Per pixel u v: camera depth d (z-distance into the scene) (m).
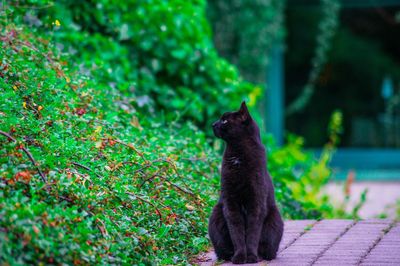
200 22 12.52
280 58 21.83
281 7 20.42
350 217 12.02
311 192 13.04
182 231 7.50
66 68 9.50
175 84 11.95
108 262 5.90
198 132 10.45
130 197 7.21
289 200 10.86
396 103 22.61
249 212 7.10
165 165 8.40
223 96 11.88
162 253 6.93
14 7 10.50
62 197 6.40
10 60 8.69
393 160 22.89
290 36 22.50
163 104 11.48
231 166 7.14
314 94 22.75
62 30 11.06
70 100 8.67
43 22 10.93
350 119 22.80
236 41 20.28
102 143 8.09
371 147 22.89
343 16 22.62
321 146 22.77
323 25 21.25
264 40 20.09
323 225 9.12
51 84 8.58
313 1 22.08
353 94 22.73
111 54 11.17
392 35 22.62
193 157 9.50
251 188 7.05
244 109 7.34
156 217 7.46
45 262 5.45
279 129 21.89
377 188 20.02
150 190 7.98
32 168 6.53
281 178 11.76
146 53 11.78
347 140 22.86
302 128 22.73
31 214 5.65
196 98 11.38
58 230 5.72
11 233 5.42
